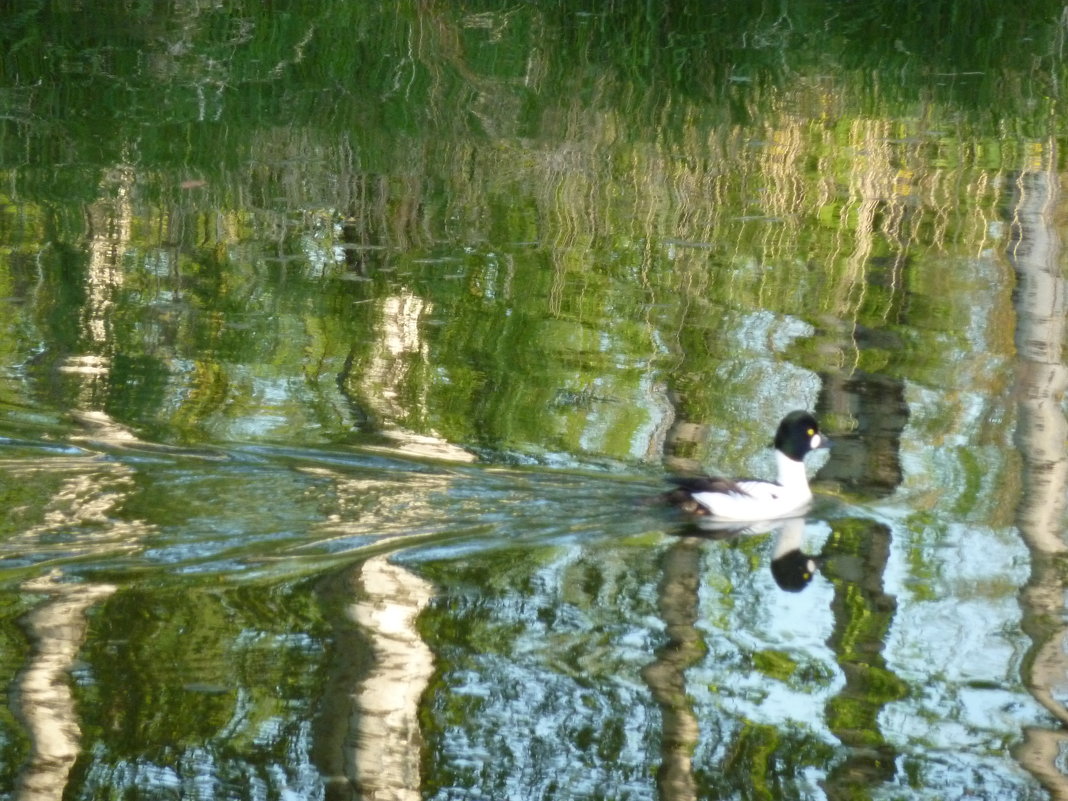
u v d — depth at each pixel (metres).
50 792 8.55
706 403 15.23
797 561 11.91
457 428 14.35
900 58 29.45
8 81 26.58
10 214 20.95
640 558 11.85
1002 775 9.04
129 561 11.31
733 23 31.06
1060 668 10.18
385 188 22.64
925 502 13.18
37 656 9.88
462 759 9.05
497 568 11.50
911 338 17.25
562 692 9.80
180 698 9.51
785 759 9.16
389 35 29.39
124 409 14.44
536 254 20.09
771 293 18.72
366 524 12.18
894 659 10.38
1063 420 14.88
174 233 20.53
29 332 16.67
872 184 23.05
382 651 10.15
